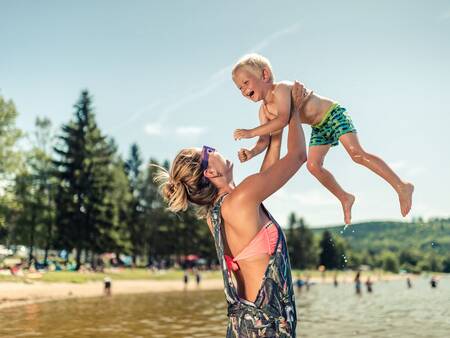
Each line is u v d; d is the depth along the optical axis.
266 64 2.68
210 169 2.35
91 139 47.81
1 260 40.69
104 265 53.38
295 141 2.42
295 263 102.75
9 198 34.78
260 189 2.21
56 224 44.53
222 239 2.26
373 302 34.16
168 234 68.56
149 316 20.70
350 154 2.80
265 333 2.15
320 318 21.72
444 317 22.00
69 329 15.75
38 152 43.34
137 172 81.31
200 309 24.97
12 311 21.66
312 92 2.92
